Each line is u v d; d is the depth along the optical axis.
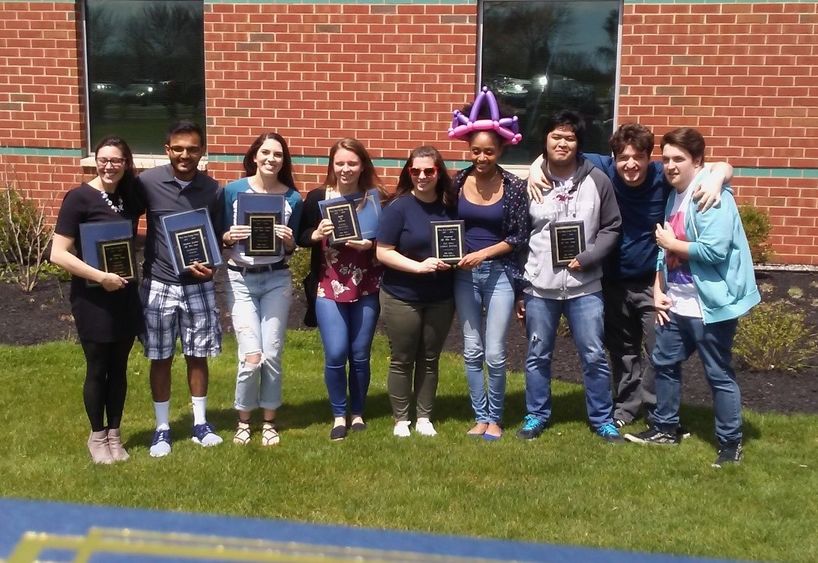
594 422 5.41
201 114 10.14
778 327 6.50
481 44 9.32
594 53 9.20
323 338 5.33
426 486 4.66
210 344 5.10
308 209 5.26
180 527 2.15
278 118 9.66
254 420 5.71
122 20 10.06
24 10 9.95
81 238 4.58
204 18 9.58
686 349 5.04
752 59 8.77
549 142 5.02
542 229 5.15
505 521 4.25
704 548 3.95
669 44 8.88
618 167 5.04
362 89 9.45
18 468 4.83
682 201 4.88
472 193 5.11
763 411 5.73
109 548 2.04
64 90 10.06
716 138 8.98
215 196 5.05
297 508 4.40
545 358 5.35
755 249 8.76
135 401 6.02
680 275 4.90
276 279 5.19
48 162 10.20
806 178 8.90
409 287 5.17
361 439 5.34
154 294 4.96
